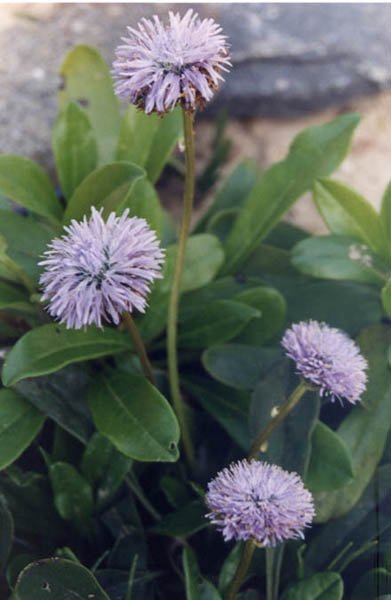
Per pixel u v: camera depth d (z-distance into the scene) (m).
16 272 0.26
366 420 0.26
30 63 0.41
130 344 0.26
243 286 0.30
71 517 0.25
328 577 0.23
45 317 0.26
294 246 0.30
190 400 0.30
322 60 0.42
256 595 0.24
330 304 0.29
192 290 0.29
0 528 0.24
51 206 0.28
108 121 0.31
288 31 0.43
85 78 0.31
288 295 0.30
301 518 0.21
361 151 0.41
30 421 0.25
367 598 0.24
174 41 0.21
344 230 0.28
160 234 0.27
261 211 0.30
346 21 0.43
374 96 0.42
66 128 0.28
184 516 0.25
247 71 0.42
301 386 0.23
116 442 0.23
